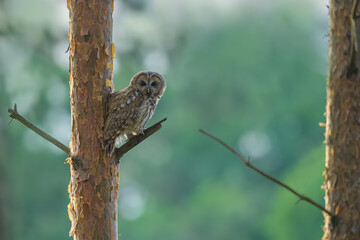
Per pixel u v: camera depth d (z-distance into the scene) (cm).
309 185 2662
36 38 2059
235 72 3734
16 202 2742
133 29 2295
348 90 666
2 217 2530
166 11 2650
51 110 2612
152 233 3572
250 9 3909
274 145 3725
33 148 2914
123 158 3694
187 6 3247
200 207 3453
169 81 3741
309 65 3803
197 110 3784
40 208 2938
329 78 681
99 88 707
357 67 665
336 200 663
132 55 2281
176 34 2583
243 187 3684
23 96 2520
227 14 3872
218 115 3788
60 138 2800
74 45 708
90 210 692
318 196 2633
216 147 3775
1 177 2555
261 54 3775
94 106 704
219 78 3744
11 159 2658
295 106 3666
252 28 3841
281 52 3812
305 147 3638
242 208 3444
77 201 695
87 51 705
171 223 3594
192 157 3809
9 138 2641
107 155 702
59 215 2950
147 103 847
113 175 707
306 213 2633
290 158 3659
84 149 699
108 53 714
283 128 3719
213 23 3797
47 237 2923
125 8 2330
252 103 3734
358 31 668
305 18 3925
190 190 3794
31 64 2364
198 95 3759
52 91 2550
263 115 3716
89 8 706
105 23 711
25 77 2477
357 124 662
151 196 3756
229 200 3444
